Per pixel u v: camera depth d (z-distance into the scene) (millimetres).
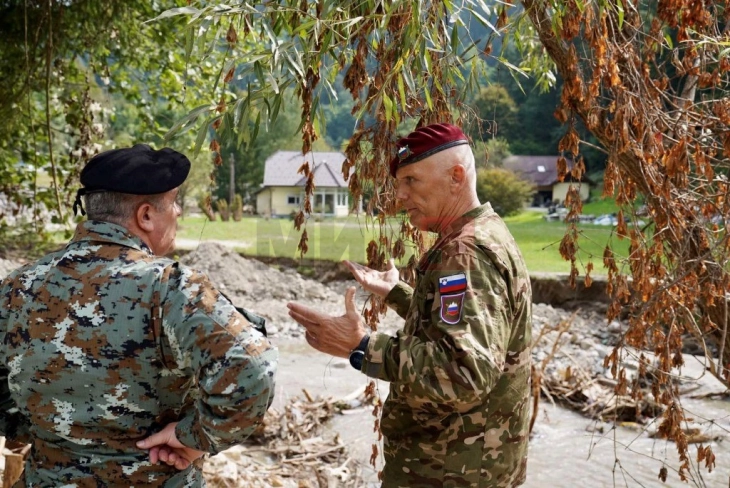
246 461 5277
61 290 1654
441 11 2203
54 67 6375
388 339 1896
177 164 1786
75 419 1629
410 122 2914
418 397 1839
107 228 1705
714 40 2555
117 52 7355
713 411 6902
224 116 2125
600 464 5836
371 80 2363
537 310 11898
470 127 2756
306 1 2188
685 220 2854
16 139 7930
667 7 2561
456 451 2029
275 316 12008
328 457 5719
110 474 1646
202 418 1610
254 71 2068
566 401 7418
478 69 2719
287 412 6461
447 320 1815
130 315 1619
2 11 6180
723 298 2850
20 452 3648
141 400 1643
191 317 1611
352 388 7719
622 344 2926
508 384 2025
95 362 1608
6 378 1780
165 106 8812
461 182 2043
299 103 2561
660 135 2764
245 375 1579
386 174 2518
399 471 2133
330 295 13789
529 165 20469
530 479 5555
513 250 1987
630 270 3127
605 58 2447
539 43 3736
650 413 6867
